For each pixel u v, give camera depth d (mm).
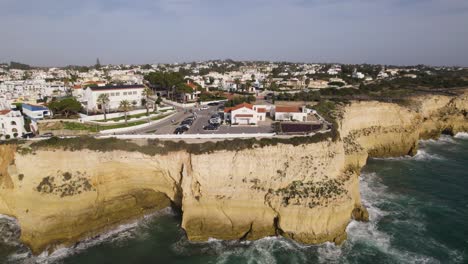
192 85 122000
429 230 46281
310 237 43062
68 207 43719
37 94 104438
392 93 110938
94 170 45969
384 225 47594
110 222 47469
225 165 45656
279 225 43750
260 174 46156
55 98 95062
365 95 108875
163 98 106438
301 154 47781
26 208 43781
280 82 156750
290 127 60125
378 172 68000
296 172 46594
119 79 153875
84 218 44906
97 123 67125
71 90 110750
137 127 65125
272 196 44250
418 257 40562
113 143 47250
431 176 65688
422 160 75812
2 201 48156
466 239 44125
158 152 47125
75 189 44281
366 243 43531
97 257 41125
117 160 46562
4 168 47312
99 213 46375
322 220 42906
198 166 45250
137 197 49844
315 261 40125
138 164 47344
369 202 54469
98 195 46156
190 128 63656
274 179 45938
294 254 41469
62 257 41469
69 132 60312
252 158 46094
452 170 68875
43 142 45875
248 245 43562
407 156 79062
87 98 83188
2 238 44750
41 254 42125
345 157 62219
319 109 77812
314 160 48156
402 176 65688
